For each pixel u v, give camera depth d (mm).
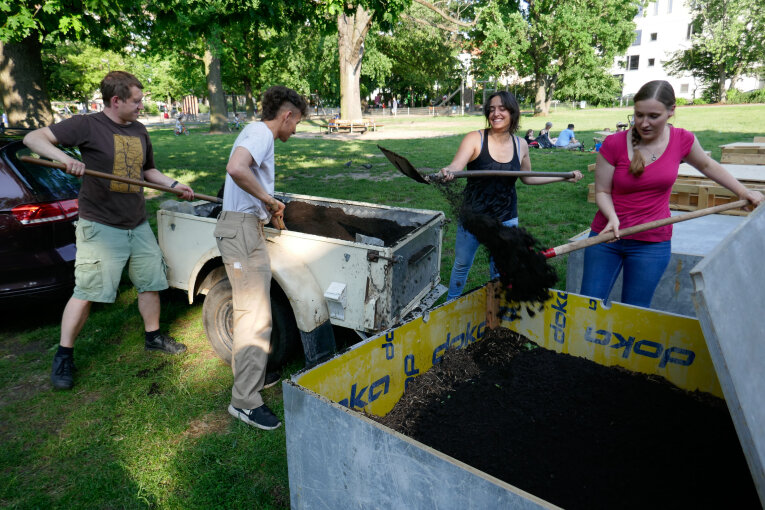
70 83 40094
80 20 7109
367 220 4266
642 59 49844
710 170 2756
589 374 2682
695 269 1273
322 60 32719
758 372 1389
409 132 24516
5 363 3627
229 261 2771
